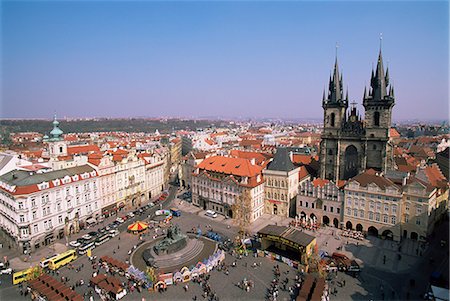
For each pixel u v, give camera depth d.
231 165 145.00
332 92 149.12
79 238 114.44
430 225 110.44
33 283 81.50
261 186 139.38
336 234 116.62
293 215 139.62
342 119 148.62
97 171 136.12
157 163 183.75
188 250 99.69
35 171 123.75
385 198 110.50
